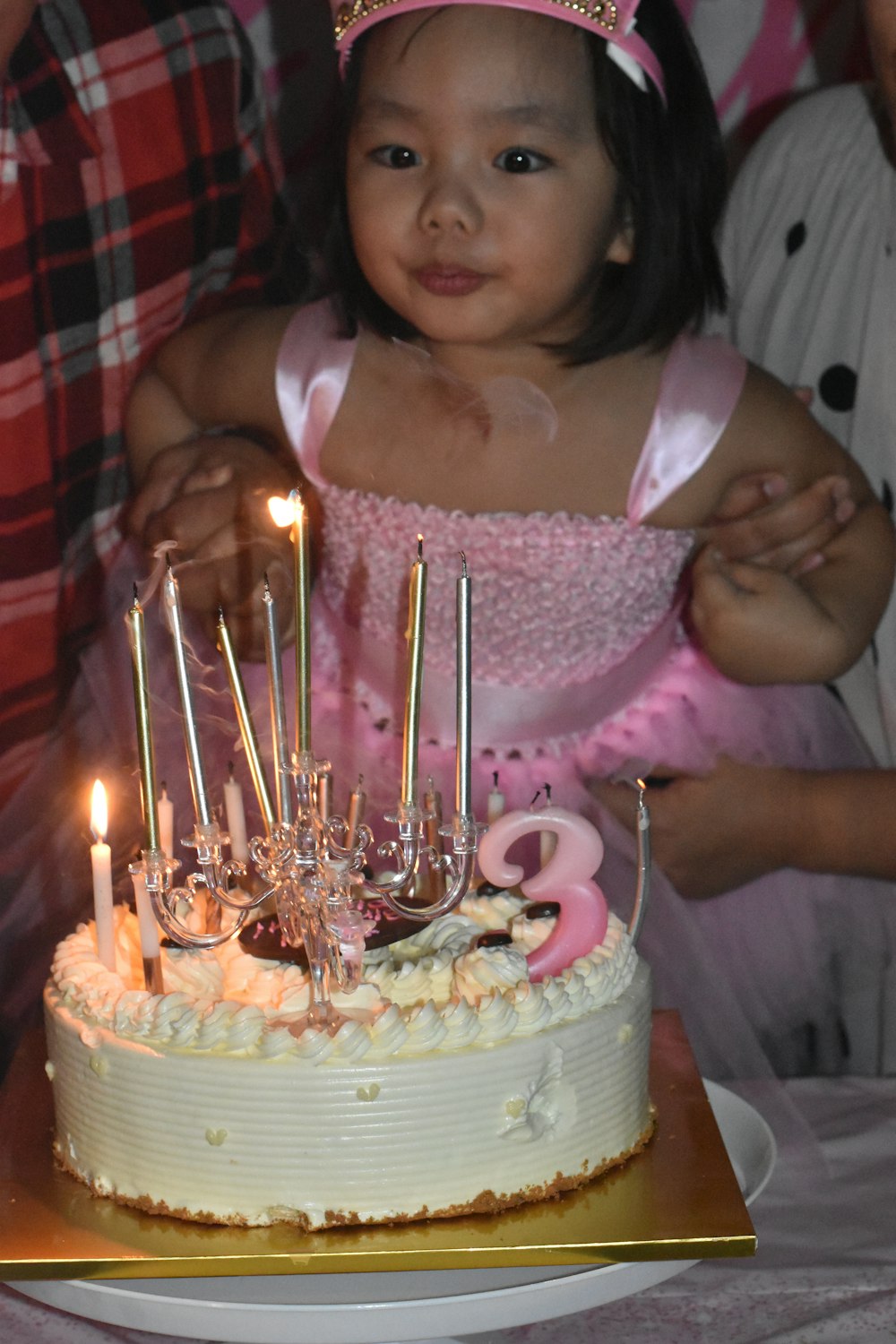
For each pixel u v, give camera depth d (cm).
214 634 152
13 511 162
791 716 158
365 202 140
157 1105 84
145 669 82
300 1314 75
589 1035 88
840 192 164
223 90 174
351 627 154
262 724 151
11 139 155
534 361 150
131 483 171
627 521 150
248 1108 82
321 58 201
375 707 152
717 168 152
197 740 84
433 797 108
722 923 156
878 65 140
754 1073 142
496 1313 77
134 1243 81
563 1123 87
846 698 165
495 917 104
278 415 159
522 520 146
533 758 149
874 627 152
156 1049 84
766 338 171
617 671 152
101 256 165
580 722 151
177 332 170
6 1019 160
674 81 145
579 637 148
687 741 151
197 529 148
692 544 155
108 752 162
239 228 180
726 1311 83
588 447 151
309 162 201
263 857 88
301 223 198
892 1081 117
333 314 162
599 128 138
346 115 145
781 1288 85
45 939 162
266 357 160
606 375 152
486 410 150
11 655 166
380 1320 75
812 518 150
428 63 133
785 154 172
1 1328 84
